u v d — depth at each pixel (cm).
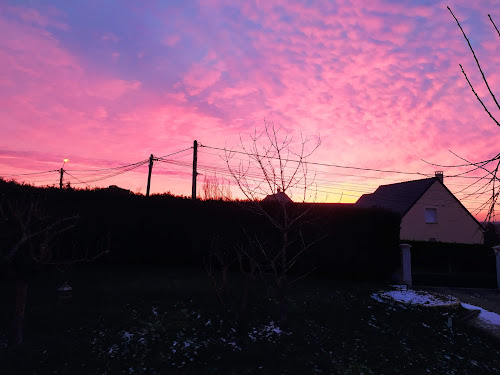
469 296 1287
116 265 1385
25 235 574
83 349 635
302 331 747
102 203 1427
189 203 1449
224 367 584
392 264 1343
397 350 693
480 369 650
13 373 550
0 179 1272
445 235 2878
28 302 870
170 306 873
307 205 1355
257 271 1293
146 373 562
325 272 1345
